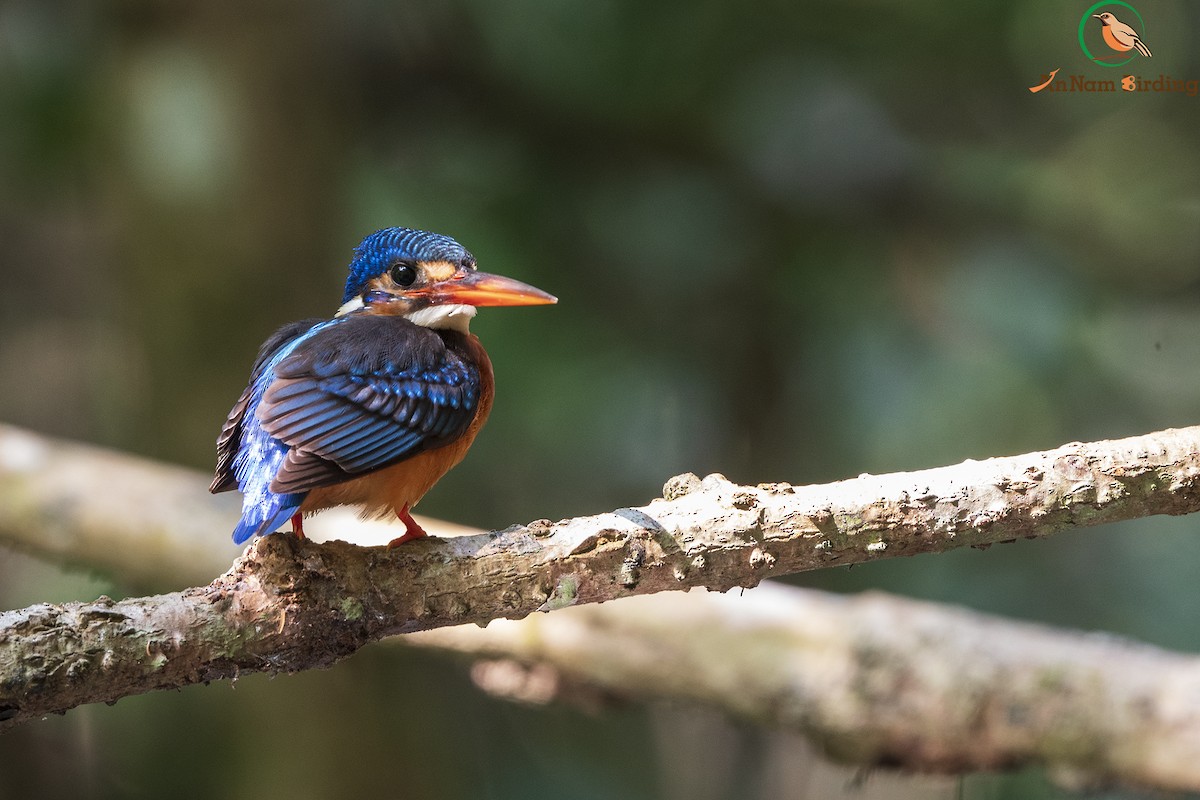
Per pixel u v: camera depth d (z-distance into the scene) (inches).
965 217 523.8
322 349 228.2
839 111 511.8
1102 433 519.8
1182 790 323.6
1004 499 197.2
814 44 481.7
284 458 209.9
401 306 259.8
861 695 337.1
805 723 344.8
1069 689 328.8
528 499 500.1
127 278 435.2
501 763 486.9
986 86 510.3
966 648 337.1
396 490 233.5
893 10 475.5
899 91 509.4
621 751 510.0
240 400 238.8
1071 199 530.3
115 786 452.1
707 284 503.5
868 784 514.9
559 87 486.9
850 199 510.9
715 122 490.6
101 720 458.0
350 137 472.7
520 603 201.0
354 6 484.1
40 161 465.7
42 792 450.0
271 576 194.4
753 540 199.3
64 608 187.6
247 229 423.8
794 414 515.5
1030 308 519.2
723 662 344.2
